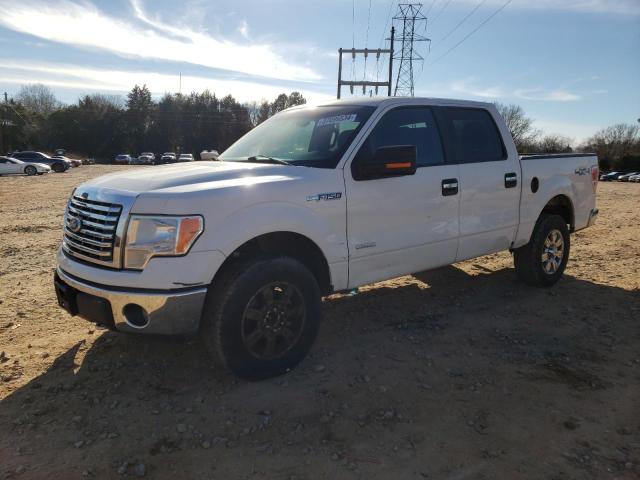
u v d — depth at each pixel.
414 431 3.03
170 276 3.14
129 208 3.21
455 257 4.80
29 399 3.30
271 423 3.08
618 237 9.05
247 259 3.46
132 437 2.93
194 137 97.69
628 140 79.50
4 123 75.69
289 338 3.65
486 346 4.23
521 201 5.35
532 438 2.97
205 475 2.63
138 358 3.91
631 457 2.81
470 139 5.01
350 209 3.92
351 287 4.06
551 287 5.85
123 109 95.06
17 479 2.57
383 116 4.29
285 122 4.79
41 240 8.70
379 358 3.98
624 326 4.68
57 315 4.80
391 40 37.72
